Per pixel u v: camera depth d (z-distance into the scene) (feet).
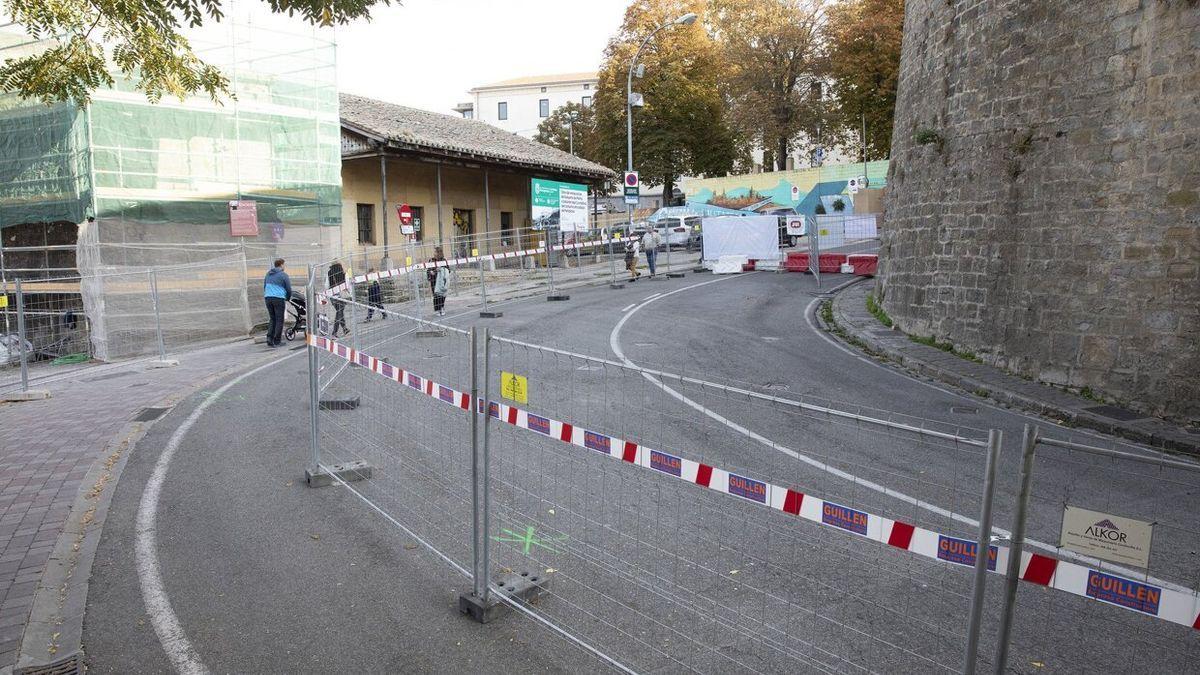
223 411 30.14
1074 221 35.04
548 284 79.51
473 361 13.85
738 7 163.53
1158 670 12.02
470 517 18.40
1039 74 37.19
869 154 167.84
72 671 12.22
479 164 89.71
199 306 57.16
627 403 29.91
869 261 82.07
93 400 33.01
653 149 152.46
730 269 91.30
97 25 24.67
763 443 24.47
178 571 15.83
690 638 12.90
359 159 80.33
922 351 42.73
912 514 18.34
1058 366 35.27
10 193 57.26
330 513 18.92
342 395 30.50
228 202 60.39
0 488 21.08
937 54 46.03
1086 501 19.02
